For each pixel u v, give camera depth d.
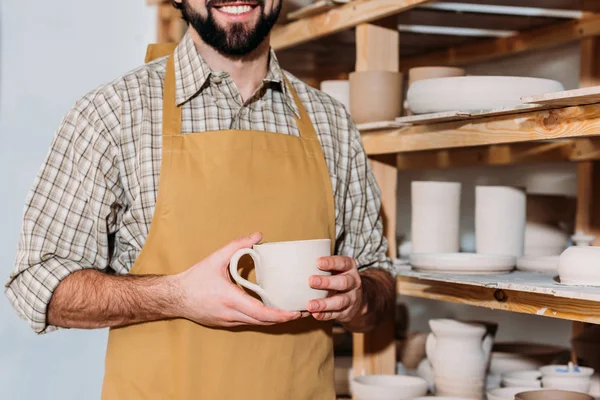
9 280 1.23
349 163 1.45
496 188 1.66
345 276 1.16
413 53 2.35
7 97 4.50
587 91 1.10
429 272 1.54
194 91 1.28
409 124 1.60
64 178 1.22
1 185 4.55
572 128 1.22
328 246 1.15
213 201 1.22
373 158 1.79
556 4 1.80
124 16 4.54
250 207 1.25
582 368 1.56
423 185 1.70
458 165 2.10
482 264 1.47
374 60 1.77
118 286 1.17
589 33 1.87
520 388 1.55
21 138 4.56
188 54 1.30
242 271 1.24
